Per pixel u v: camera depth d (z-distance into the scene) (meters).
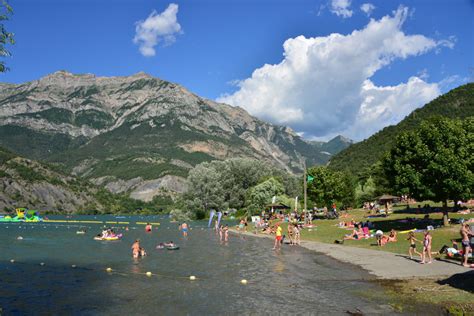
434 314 15.82
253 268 28.89
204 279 24.97
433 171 42.03
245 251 40.06
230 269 28.64
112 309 18.30
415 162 44.31
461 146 42.53
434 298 17.95
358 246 38.81
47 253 40.28
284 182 132.12
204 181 121.44
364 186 111.00
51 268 30.52
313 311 16.95
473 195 42.41
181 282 24.16
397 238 39.94
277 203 96.62
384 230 47.66
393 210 76.50
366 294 19.42
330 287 21.42
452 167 40.84
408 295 18.78
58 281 25.25
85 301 19.91
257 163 134.88
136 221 132.88
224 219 114.19
